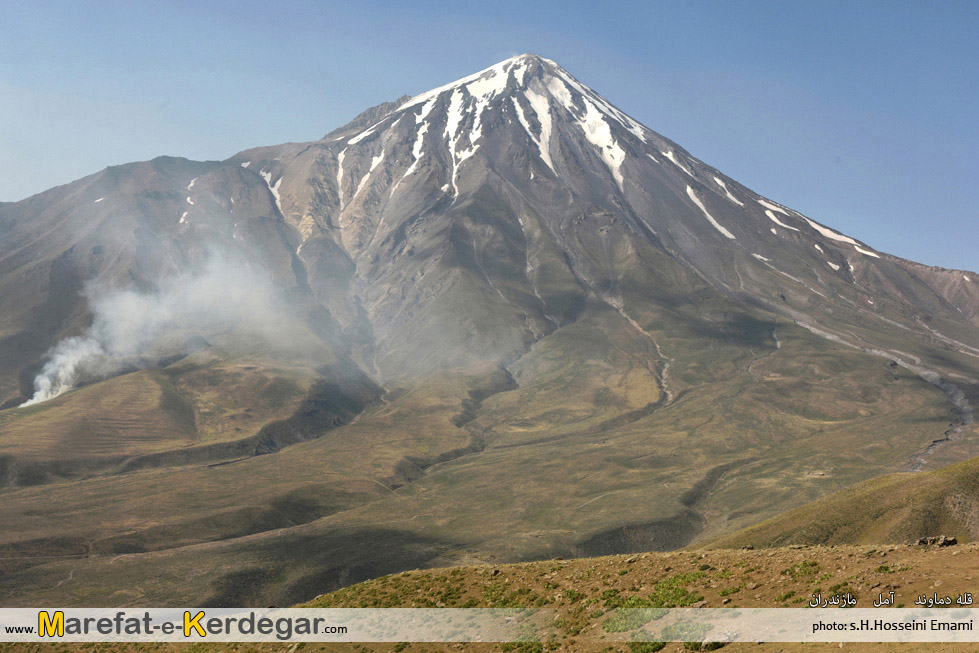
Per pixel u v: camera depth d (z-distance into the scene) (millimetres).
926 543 36344
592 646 34500
